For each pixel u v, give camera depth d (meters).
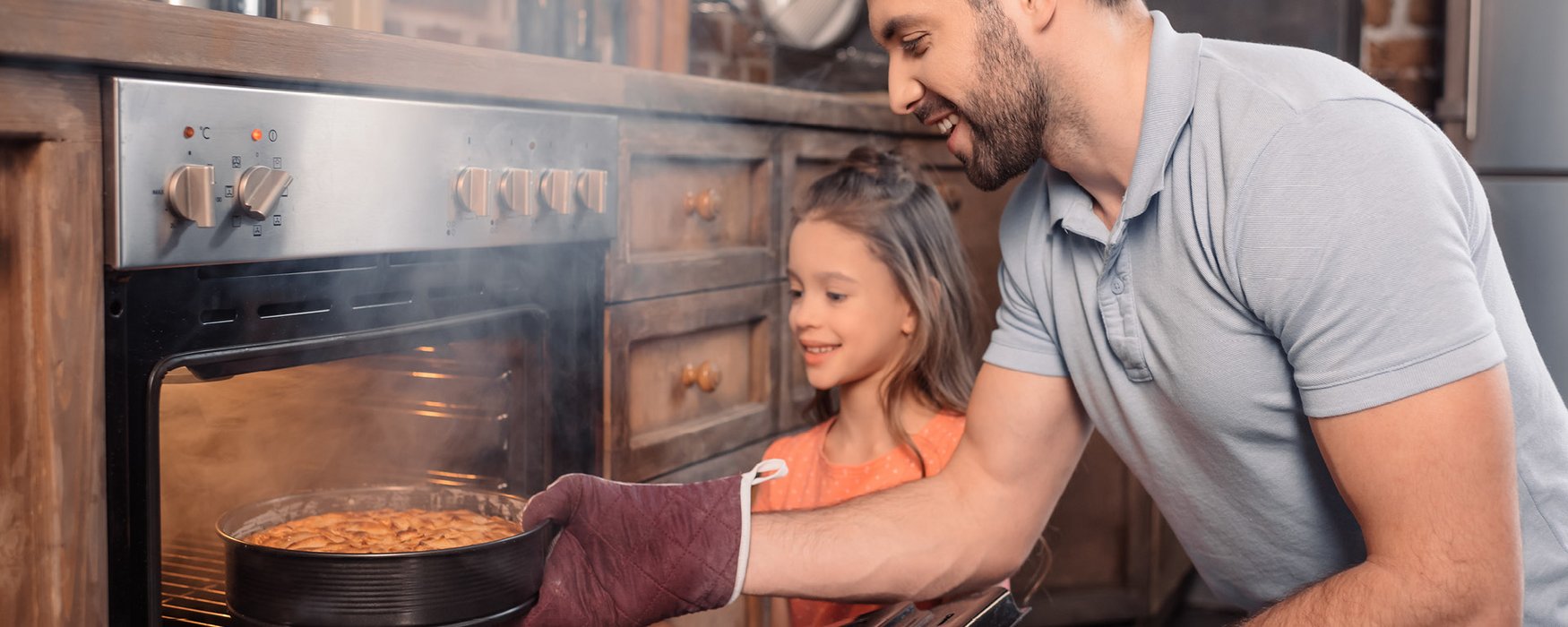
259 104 0.89
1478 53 2.12
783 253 1.71
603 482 1.05
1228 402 1.01
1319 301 0.89
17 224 0.78
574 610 1.00
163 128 0.82
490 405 1.24
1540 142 2.08
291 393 1.06
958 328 1.54
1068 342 1.15
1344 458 0.90
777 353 1.72
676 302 1.47
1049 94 1.01
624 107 1.30
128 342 0.84
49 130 0.76
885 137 1.98
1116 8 1.02
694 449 1.54
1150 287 1.03
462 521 1.03
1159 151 0.97
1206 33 2.33
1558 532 1.05
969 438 1.25
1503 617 0.86
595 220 1.28
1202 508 1.16
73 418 0.80
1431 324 0.85
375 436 1.16
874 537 1.15
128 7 0.79
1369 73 2.36
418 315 1.09
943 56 1.01
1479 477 0.85
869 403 1.48
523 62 1.14
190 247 0.85
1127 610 2.51
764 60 2.38
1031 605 2.46
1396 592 0.86
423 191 1.04
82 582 0.81
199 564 1.00
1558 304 2.09
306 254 0.93
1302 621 0.91
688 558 1.06
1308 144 0.90
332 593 0.84
